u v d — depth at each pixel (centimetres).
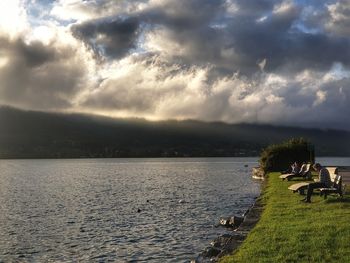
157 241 2556
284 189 3409
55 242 2641
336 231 1602
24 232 2991
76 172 14000
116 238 2702
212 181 8062
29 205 4672
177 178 9562
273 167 5975
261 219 2111
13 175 12300
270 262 1262
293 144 5969
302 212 2123
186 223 3133
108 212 3938
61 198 5416
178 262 2058
